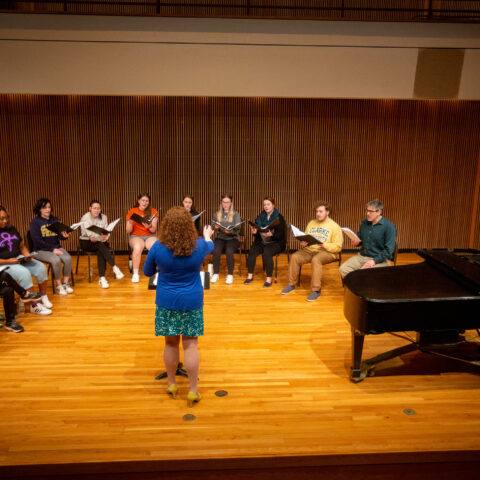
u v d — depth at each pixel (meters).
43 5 6.12
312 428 2.68
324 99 6.75
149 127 6.70
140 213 5.73
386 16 6.45
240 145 6.84
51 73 5.65
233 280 5.71
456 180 7.09
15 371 3.32
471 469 2.50
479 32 5.79
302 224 7.16
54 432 2.61
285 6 5.72
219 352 3.66
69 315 4.44
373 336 4.00
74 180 6.77
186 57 5.70
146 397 3.00
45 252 4.99
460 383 3.21
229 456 2.43
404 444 2.53
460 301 2.86
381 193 7.10
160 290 2.72
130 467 2.39
